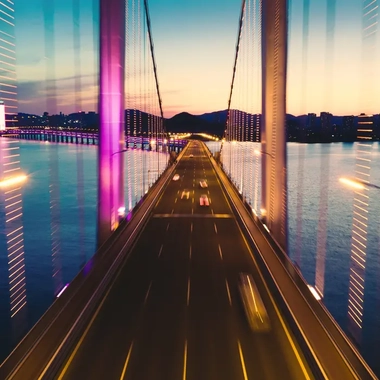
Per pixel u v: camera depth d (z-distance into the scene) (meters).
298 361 12.40
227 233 28.58
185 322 14.95
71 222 47.31
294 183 69.06
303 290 16.88
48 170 76.50
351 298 28.44
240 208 36.47
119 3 27.30
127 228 28.30
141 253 23.69
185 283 18.95
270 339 13.67
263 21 29.91
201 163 86.25
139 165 87.38
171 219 33.25
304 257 37.50
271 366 12.15
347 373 11.12
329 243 40.72
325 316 14.48
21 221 46.50
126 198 60.53
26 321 25.45
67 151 127.88
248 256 23.14
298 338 13.45
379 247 37.91
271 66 29.34
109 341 13.54
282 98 27.91
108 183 27.02
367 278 31.86
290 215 51.28
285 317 15.17
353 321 24.94
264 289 18.00
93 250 39.22
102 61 27.23
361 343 22.41
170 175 65.12
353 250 37.78
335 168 73.56
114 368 12.04
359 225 41.50
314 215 51.09
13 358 11.66
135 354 12.75
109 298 17.08
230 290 18.06
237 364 12.24
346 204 56.31
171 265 21.55
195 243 25.98
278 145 28.11
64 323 13.80
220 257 22.98
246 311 15.23
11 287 30.59
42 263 35.53
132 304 16.53
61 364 12.09
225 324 14.79
